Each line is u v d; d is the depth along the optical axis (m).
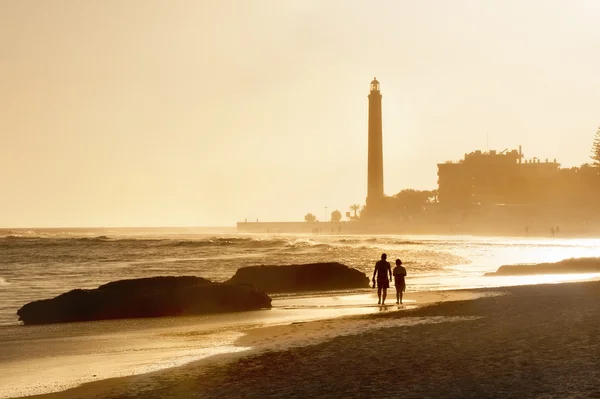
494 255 130.25
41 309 43.19
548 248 163.12
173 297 44.50
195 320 40.75
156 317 43.19
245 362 24.97
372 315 38.50
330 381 20.80
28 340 33.28
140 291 46.81
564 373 20.34
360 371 22.06
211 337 32.94
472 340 27.09
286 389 20.00
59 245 166.12
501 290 51.69
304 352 26.41
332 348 26.94
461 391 18.67
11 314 49.66
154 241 180.75
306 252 132.50
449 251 139.50
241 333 33.81
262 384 20.88
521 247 169.50
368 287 65.12
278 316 41.59
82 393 21.00
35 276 84.81
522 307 38.59
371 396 18.62
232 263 104.44
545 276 74.12
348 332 31.39
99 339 33.47
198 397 19.53
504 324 31.48
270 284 63.38
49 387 22.16
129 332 35.91
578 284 55.72
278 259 112.38
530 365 21.67
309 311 44.06
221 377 22.33
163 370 24.27
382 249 139.12
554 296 45.06
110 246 162.50
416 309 40.50
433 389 19.06
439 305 41.66
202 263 105.06
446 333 29.38
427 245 179.00
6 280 79.19
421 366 22.36
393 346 26.59
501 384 19.27
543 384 19.02
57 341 32.84
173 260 114.00
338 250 137.00
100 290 45.84
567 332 28.33
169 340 32.47
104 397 20.20
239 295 45.81
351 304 48.06
